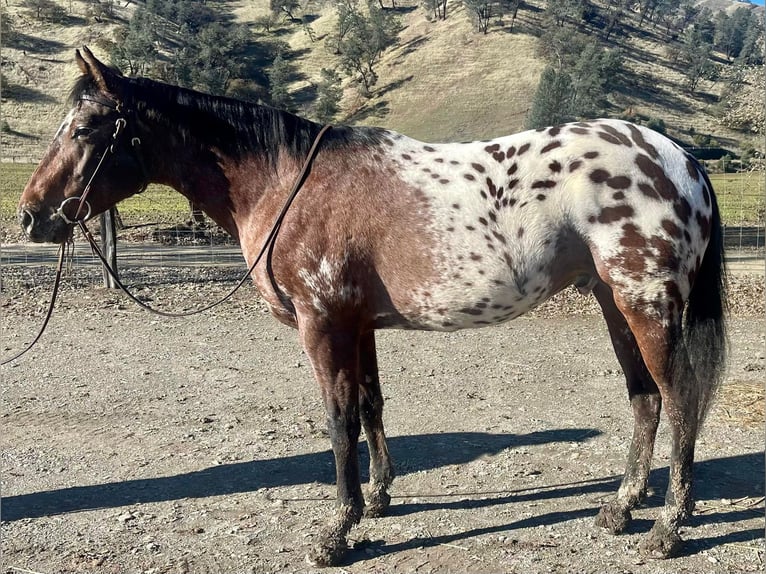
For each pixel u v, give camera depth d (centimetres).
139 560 344
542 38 8569
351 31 10338
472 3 9319
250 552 352
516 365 673
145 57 8088
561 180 328
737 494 404
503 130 6444
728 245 1407
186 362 685
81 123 352
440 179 339
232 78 8606
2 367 664
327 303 342
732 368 636
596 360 687
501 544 356
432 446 487
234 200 364
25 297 938
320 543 340
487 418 538
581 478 431
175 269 1145
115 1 10956
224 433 512
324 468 452
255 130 357
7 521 385
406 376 643
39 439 501
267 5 13025
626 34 10656
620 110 7481
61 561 344
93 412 554
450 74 8450
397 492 421
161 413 552
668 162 331
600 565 335
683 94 8488
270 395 594
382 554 351
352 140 354
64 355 705
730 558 337
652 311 323
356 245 338
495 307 341
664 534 336
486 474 441
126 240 1516
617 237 322
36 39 8769
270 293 356
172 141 364
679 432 331
